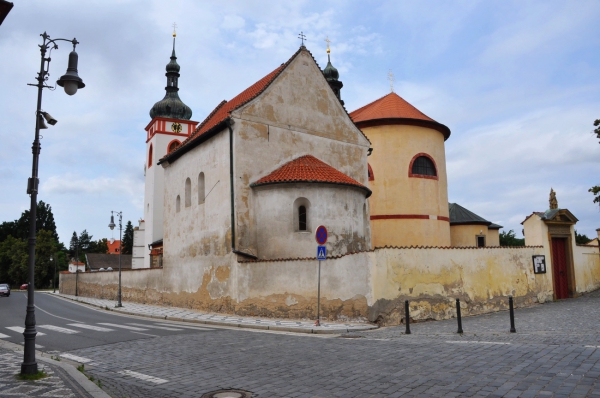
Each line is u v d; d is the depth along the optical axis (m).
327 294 17.31
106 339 13.91
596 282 26.09
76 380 8.37
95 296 43.69
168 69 59.94
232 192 21.97
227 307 21.58
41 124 9.72
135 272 33.16
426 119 32.69
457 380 7.48
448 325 15.44
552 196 23.69
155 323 18.95
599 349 9.27
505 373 7.75
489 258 19.69
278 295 18.89
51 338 14.48
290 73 25.05
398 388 7.23
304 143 24.95
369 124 32.62
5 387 7.89
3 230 105.06
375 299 15.78
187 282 25.72
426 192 32.09
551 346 9.88
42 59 9.82
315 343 12.20
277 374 8.60
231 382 8.16
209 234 23.83
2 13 10.38
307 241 21.33
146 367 9.70
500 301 19.70
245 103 22.97
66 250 121.75
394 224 31.45
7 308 30.89
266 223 21.78
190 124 57.38
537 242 23.03
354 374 8.29
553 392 6.57
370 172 32.47
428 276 17.20
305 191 21.69
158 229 53.72
